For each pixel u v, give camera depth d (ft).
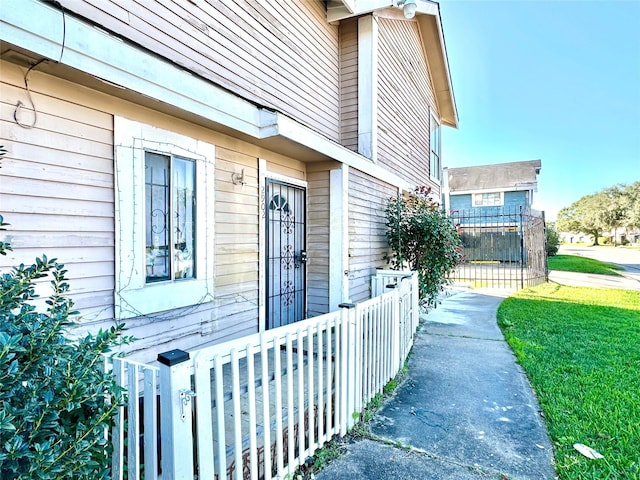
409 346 15.20
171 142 9.26
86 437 3.99
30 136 6.70
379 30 18.92
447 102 32.58
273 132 10.73
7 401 3.52
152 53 7.63
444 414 10.01
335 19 17.21
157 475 5.15
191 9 10.16
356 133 18.25
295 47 14.92
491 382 12.25
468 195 71.87
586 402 10.46
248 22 12.30
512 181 68.03
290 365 7.04
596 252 95.96
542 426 9.32
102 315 7.77
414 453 8.16
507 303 26.32
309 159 14.83
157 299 8.95
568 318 21.24
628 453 7.99
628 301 26.94
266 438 6.43
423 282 20.88
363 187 17.57
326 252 15.55
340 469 7.58
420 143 27.14
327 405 8.36
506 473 7.45
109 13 8.14
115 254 8.02
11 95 6.48
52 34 6.00
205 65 10.58
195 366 5.18
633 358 14.21
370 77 17.85
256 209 12.37
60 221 7.11
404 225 20.57
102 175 7.80
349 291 15.90
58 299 4.69
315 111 16.34
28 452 3.39
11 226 6.42
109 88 7.48
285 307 14.49
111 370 4.98
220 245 10.88
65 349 4.15
